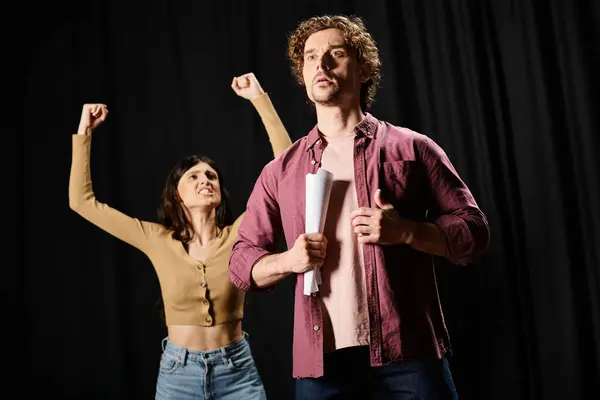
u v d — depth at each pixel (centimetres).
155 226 245
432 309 125
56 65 319
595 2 254
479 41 266
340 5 289
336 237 129
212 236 242
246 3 305
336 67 138
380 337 121
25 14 322
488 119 261
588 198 246
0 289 304
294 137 291
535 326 249
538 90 256
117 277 299
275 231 145
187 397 220
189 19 312
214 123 302
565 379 243
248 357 229
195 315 226
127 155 308
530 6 261
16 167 312
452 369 256
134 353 296
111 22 319
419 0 275
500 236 254
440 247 123
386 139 134
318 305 126
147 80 313
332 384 124
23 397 298
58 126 315
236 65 303
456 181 133
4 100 316
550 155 252
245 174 296
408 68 275
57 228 307
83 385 296
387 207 121
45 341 301
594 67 251
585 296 244
